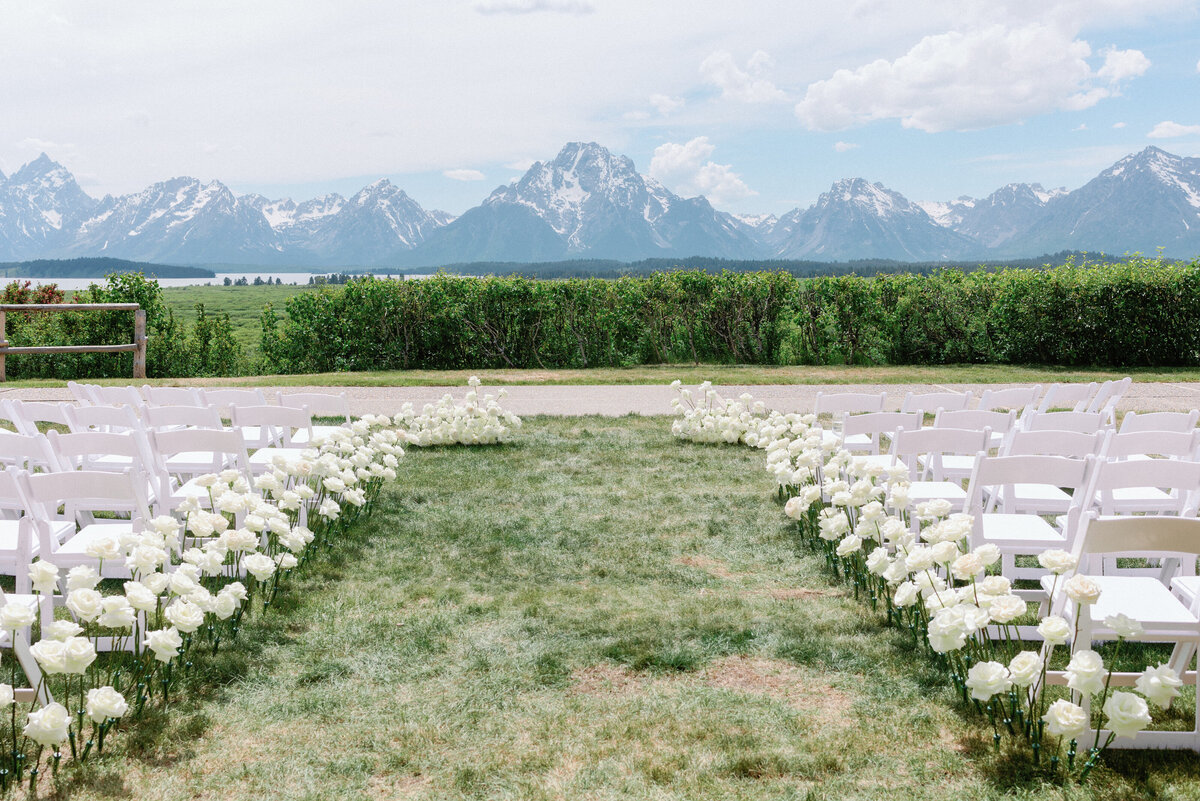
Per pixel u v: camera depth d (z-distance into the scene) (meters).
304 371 17.16
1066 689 3.67
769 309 17.80
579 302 17.39
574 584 5.19
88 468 6.31
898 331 17.53
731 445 9.37
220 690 3.71
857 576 5.02
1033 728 3.20
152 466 5.55
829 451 6.78
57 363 15.95
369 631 4.38
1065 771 3.01
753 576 5.32
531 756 3.20
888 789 2.96
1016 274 17.16
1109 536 3.13
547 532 6.24
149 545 3.67
